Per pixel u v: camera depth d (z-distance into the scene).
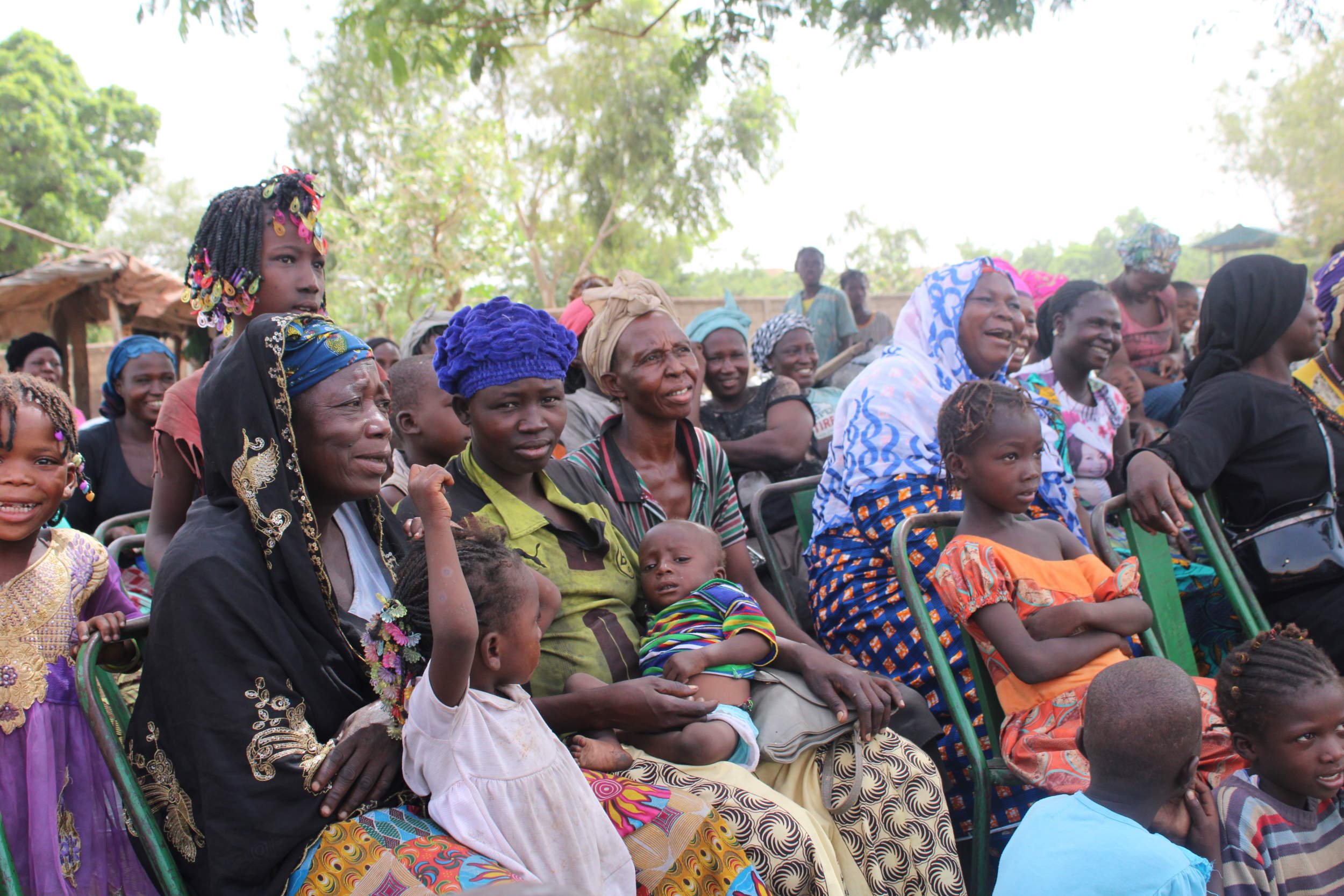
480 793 2.00
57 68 27.34
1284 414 3.64
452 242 18.14
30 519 2.25
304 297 3.03
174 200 52.53
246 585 2.10
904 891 2.63
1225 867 2.38
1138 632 2.85
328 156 25.84
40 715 2.22
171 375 4.50
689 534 2.96
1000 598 2.78
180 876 2.08
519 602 2.12
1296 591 3.62
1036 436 2.91
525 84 24.66
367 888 1.89
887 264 44.53
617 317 3.27
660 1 23.48
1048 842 2.15
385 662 2.07
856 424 3.65
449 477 1.98
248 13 5.96
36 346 6.28
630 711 2.48
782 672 2.83
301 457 2.26
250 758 1.99
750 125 23.83
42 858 2.14
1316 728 2.26
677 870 2.21
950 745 3.15
